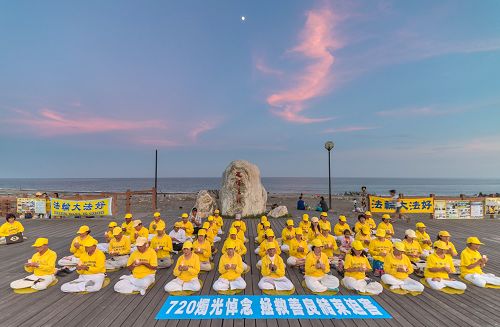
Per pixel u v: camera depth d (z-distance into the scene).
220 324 5.46
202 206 20.06
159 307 6.12
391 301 6.47
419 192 91.06
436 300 6.55
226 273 7.18
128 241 8.78
